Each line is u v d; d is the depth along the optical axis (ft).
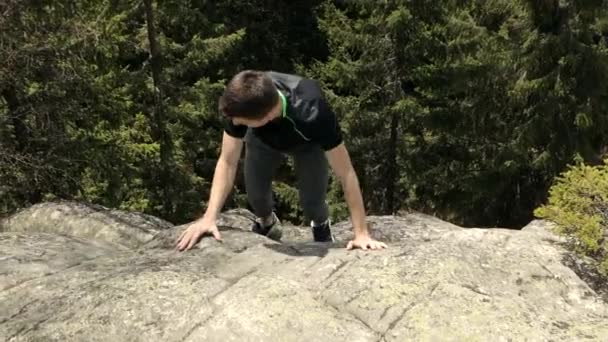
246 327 9.29
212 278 10.55
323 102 10.19
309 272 10.73
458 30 42.04
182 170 45.11
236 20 59.06
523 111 42.04
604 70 37.70
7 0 31.86
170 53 43.50
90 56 36.22
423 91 43.55
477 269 10.89
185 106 44.55
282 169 50.49
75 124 37.68
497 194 42.88
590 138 40.11
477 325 9.12
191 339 9.23
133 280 10.50
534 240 13.14
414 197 47.78
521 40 40.81
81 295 10.23
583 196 13.76
